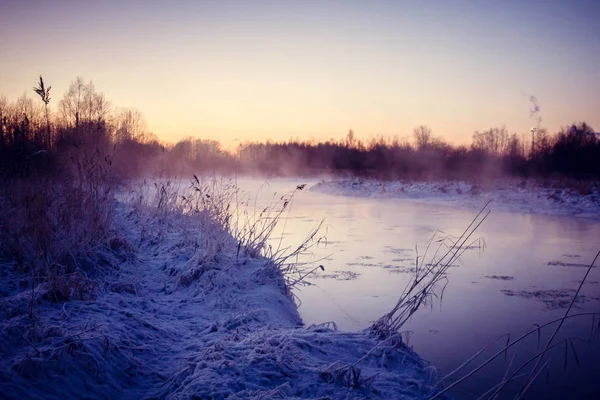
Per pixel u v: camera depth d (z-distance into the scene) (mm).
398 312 7641
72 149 11172
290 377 4285
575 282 9594
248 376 4215
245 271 8164
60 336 4504
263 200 28016
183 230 10086
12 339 4316
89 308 5668
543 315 7578
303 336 5121
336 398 4004
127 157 17828
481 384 5230
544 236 15469
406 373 4832
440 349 6207
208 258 8070
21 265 6645
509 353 6094
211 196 10773
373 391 4211
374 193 35312
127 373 4391
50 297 5637
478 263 11430
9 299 5320
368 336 5488
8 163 10266
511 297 8547
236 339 5152
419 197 32531
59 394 3727
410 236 15289
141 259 8797
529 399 4898
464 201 28297
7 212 7996
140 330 5340
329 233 15781
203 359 4559
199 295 7020
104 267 7598
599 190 27328
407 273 10328
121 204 13289
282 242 13812
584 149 42000
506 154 52688
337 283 9500
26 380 3729
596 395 4969
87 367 4176
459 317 7488
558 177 37906
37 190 8398
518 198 26672
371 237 15008
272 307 6723
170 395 4016
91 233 7977
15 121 12906
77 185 9133
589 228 17375
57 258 6758
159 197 12125
